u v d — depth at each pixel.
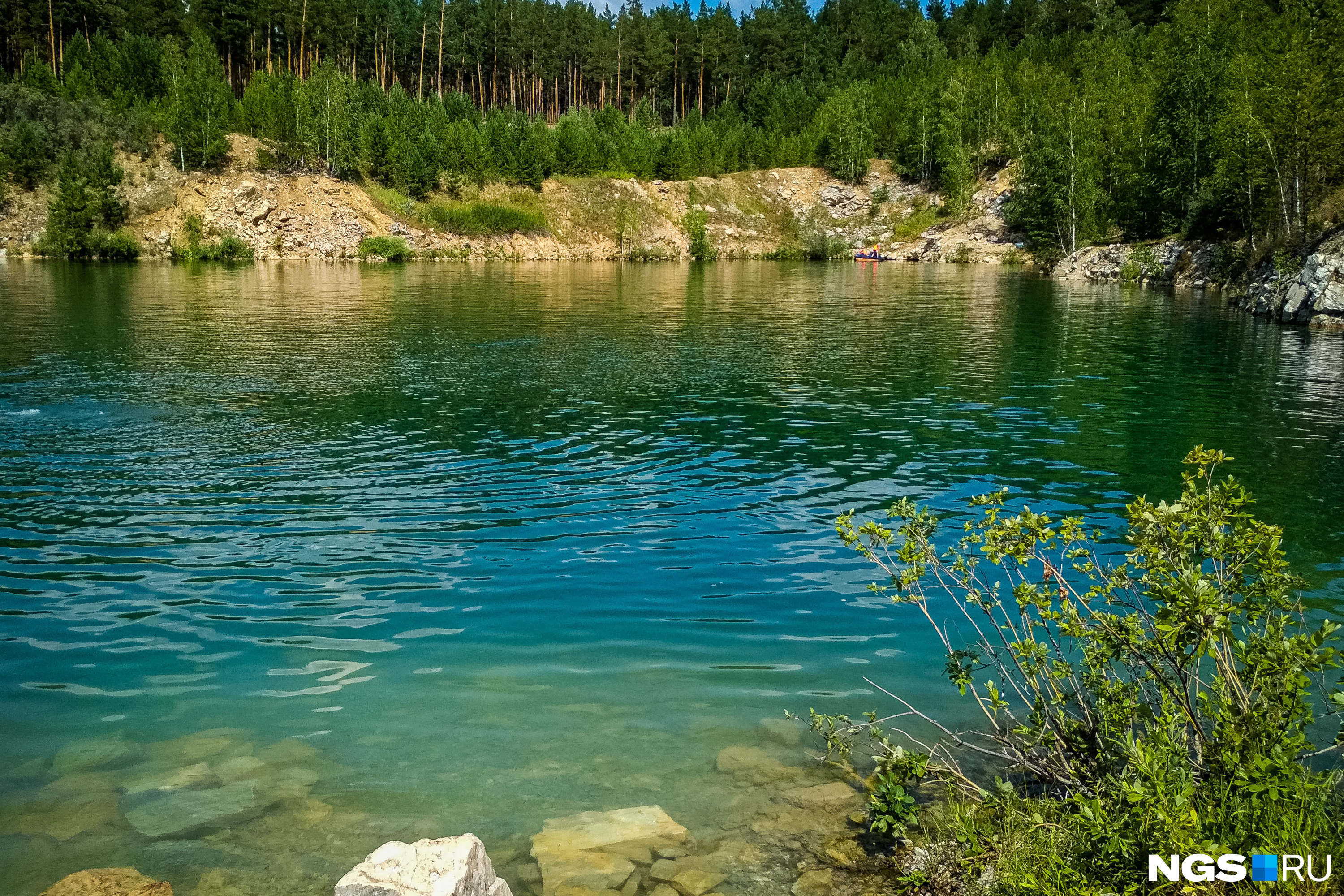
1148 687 5.57
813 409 16.72
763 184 112.06
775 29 134.25
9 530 9.44
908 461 12.88
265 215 79.50
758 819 4.88
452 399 17.31
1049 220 74.00
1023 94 97.25
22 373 19.45
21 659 6.61
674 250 100.00
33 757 5.33
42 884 4.21
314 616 7.44
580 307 38.91
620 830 4.70
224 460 12.43
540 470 12.20
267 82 89.81
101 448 12.96
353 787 5.07
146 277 54.09
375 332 28.50
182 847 4.51
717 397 17.88
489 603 7.76
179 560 8.66
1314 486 11.47
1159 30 86.12
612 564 8.70
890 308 39.94
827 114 113.62
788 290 52.03
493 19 120.19
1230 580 4.59
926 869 4.39
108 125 81.12
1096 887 3.82
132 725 5.72
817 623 7.43
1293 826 3.78
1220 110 55.22
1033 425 15.38
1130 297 46.47
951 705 6.11
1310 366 22.42
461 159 95.69
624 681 6.41
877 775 5.08
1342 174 41.78
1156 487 11.48
